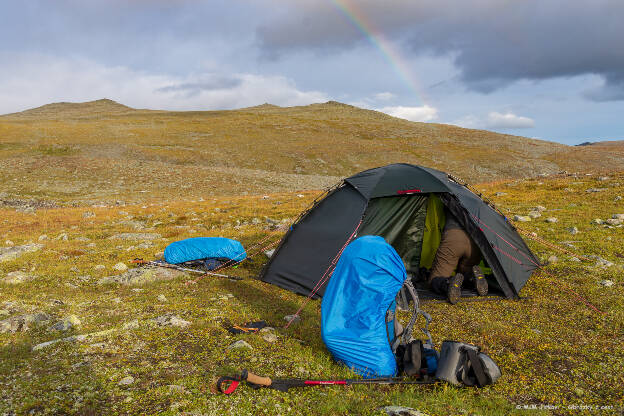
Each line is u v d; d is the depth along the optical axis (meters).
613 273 4.16
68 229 7.97
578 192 9.33
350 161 35.25
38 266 4.72
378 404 2.16
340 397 2.18
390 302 2.52
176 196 17.23
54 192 17.28
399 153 38.22
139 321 3.05
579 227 6.20
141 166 23.33
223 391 2.17
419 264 4.30
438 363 2.36
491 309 3.53
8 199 15.10
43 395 2.08
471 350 2.34
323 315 2.56
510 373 2.54
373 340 2.47
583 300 3.61
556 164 36.59
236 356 2.58
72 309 3.32
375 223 4.03
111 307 3.40
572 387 2.41
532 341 2.94
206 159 31.92
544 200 8.80
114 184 19.30
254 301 3.66
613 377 2.48
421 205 4.18
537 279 4.12
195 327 2.99
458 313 3.45
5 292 3.74
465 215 3.87
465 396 2.27
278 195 14.76
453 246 3.91
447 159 37.22
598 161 37.12
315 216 4.20
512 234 4.25
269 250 5.64
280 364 2.52
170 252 4.85
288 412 2.06
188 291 3.92
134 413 1.99
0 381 2.20
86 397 2.09
